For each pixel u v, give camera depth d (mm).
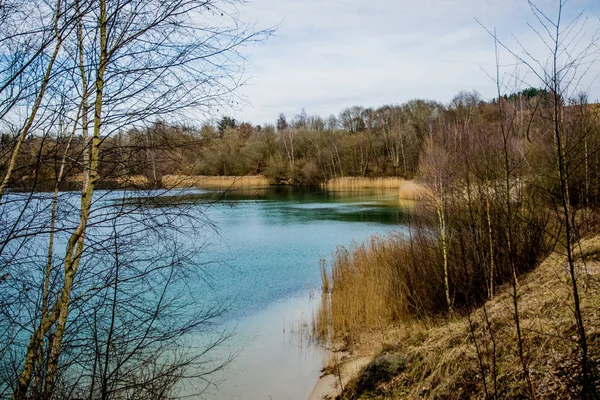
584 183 9484
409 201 37781
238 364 8383
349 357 8641
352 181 59750
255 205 37906
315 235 22828
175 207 4359
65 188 4309
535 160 8469
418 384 5977
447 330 7145
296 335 9891
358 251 14773
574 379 4395
